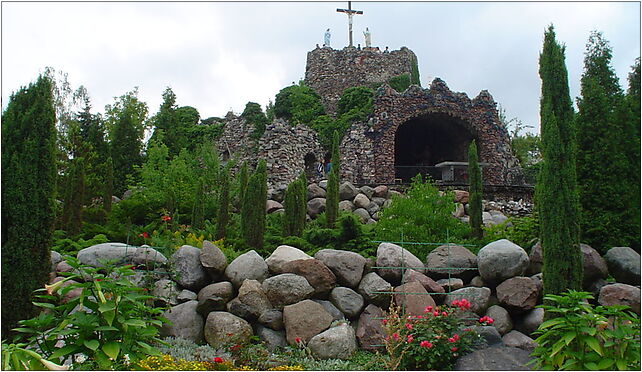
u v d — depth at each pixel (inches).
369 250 429.1
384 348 309.9
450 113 1036.5
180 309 325.7
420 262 373.1
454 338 288.0
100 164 869.2
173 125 1066.1
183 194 703.1
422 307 326.3
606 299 320.5
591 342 211.9
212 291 329.4
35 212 286.0
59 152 860.0
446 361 286.5
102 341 206.4
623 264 351.3
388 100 1019.3
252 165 991.0
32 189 287.9
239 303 324.5
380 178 971.9
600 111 426.9
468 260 370.9
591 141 423.8
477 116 1050.1
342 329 310.3
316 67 1398.9
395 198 536.7
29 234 281.9
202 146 962.7
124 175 902.4
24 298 273.7
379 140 992.2
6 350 197.0
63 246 418.0
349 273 346.9
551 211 314.3
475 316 330.6
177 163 783.1
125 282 222.1
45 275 286.4
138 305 221.3
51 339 208.1
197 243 437.1
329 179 581.3
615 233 393.4
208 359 281.7
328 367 284.7
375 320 322.0
